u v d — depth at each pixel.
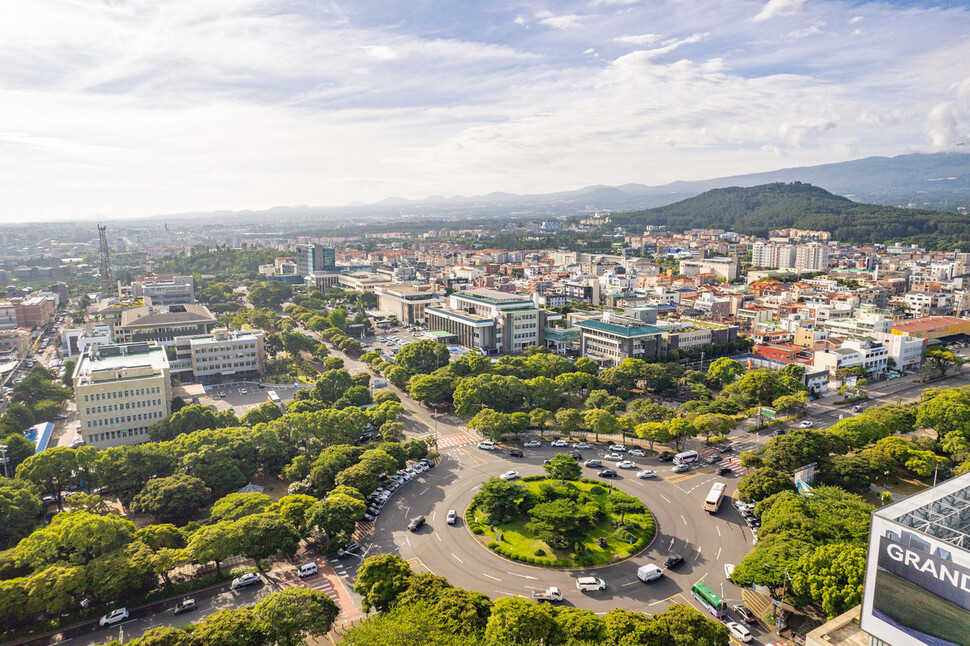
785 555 116.56
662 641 95.44
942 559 72.69
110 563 119.19
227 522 133.12
